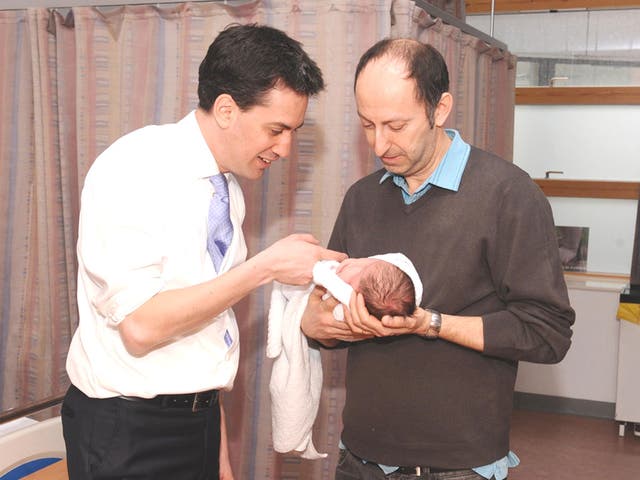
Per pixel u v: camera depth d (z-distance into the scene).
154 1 2.41
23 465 1.73
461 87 2.95
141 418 1.44
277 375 1.72
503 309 1.56
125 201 1.32
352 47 2.24
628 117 4.52
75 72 2.57
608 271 4.64
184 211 1.40
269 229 2.42
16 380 2.78
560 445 3.96
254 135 1.37
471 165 1.54
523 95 4.64
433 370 1.53
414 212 1.57
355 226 1.69
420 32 2.48
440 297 1.52
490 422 1.54
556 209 4.71
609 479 3.54
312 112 2.31
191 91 2.39
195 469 1.55
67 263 2.67
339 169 2.33
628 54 4.48
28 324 2.75
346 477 1.70
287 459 2.49
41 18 2.55
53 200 2.64
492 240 1.49
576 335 4.34
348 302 1.45
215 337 1.49
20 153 2.69
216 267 1.51
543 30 4.62
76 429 1.48
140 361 1.43
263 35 1.34
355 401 1.63
